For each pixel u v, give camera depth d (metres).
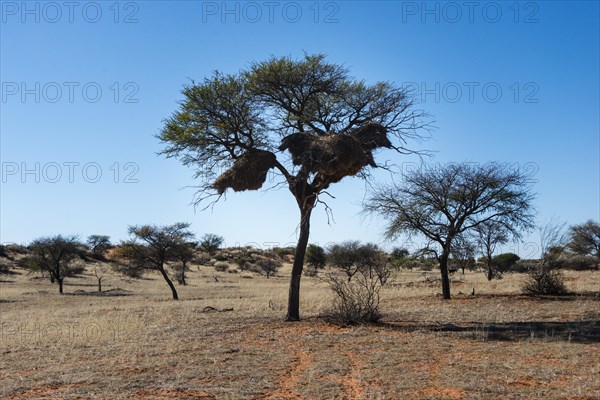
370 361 11.71
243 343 14.67
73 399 9.26
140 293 51.03
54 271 54.41
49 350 14.80
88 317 25.31
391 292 32.59
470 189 27.53
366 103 19.91
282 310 24.94
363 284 19.53
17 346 15.80
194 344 14.62
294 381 10.23
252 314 23.14
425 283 43.84
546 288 28.48
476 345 13.48
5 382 10.87
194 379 10.54
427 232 28.00
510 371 10.52
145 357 12.95
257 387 9.79
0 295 48.62
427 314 21.33
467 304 25.05
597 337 14.52
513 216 27.92
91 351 14.25
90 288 59.59
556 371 10.38
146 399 9.10
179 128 19.08
